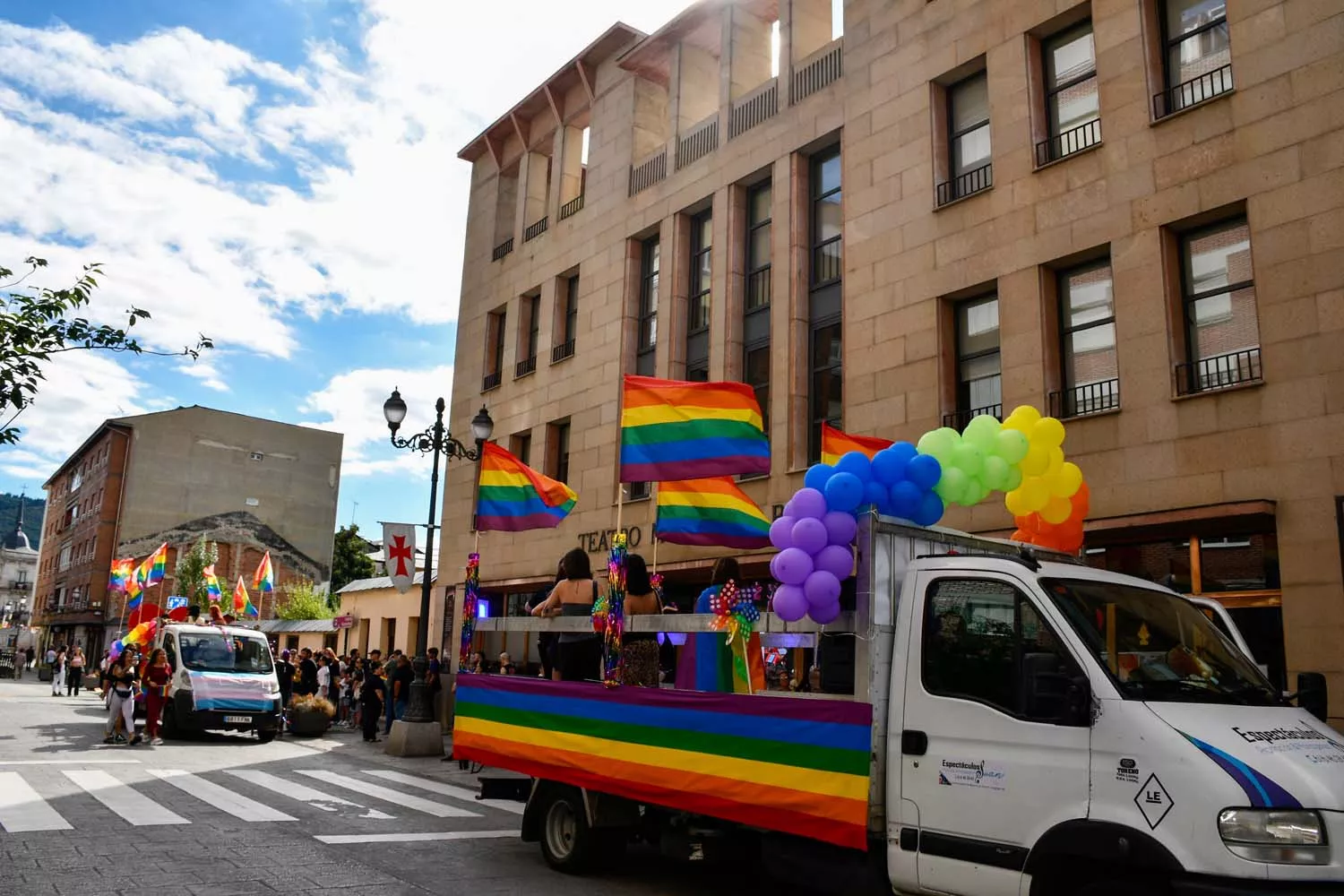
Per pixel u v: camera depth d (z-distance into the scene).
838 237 17.86
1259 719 4.80
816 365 17.80
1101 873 4.62
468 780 13.87
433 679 19.62
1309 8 11.55
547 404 24.19
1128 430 12.51
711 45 22.33
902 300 15.70
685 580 19.30
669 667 11.05
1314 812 4.17
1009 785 4.94
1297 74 11.55
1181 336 12.39
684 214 21.45
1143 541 12.32
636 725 7.09
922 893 5.27
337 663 26.45
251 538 59.78
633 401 8.14
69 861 7.26
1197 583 11.72
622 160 23.16
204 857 7.64
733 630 6.44
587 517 21.83
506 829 9.86
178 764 14.30
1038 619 5.16
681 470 7.87
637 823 7.48
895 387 15.57
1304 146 11.36
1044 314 13.75
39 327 7.67
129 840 8.18
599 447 22.08
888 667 5.76
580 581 8.45
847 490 6.00
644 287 22.58
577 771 7.59
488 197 28.73
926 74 16.02
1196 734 4.48
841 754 5.60
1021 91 14.54
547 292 25.08
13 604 116.00
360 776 13.80
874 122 16.80
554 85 25.69
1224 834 4.18
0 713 23.39
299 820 9.69
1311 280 11.08
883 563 5.91
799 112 18.44
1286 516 10.88
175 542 57.16
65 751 15.49
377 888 6.88
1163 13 13.34
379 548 69.94
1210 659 5.37
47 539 74.75
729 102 20.30
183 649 19.41
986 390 14.70
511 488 9.73
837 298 17.56
